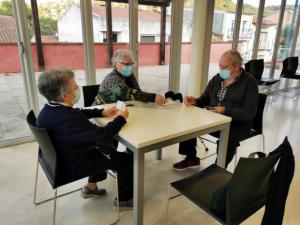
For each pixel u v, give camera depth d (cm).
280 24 514
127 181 176
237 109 196
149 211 181
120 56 201
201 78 427
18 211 179
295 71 519
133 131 143
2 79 286
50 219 172
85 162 147
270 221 117
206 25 402
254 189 118
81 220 171
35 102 284
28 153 264
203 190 140
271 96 514
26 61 269
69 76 133
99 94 212
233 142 199
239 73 206
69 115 132
